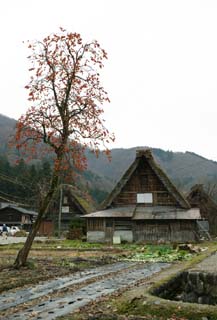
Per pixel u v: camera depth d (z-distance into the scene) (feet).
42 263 74.79
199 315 29.07
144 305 31.58
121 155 516.32
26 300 42.04
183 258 84.99
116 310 32.42
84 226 161.27
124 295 35.70
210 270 46.19
